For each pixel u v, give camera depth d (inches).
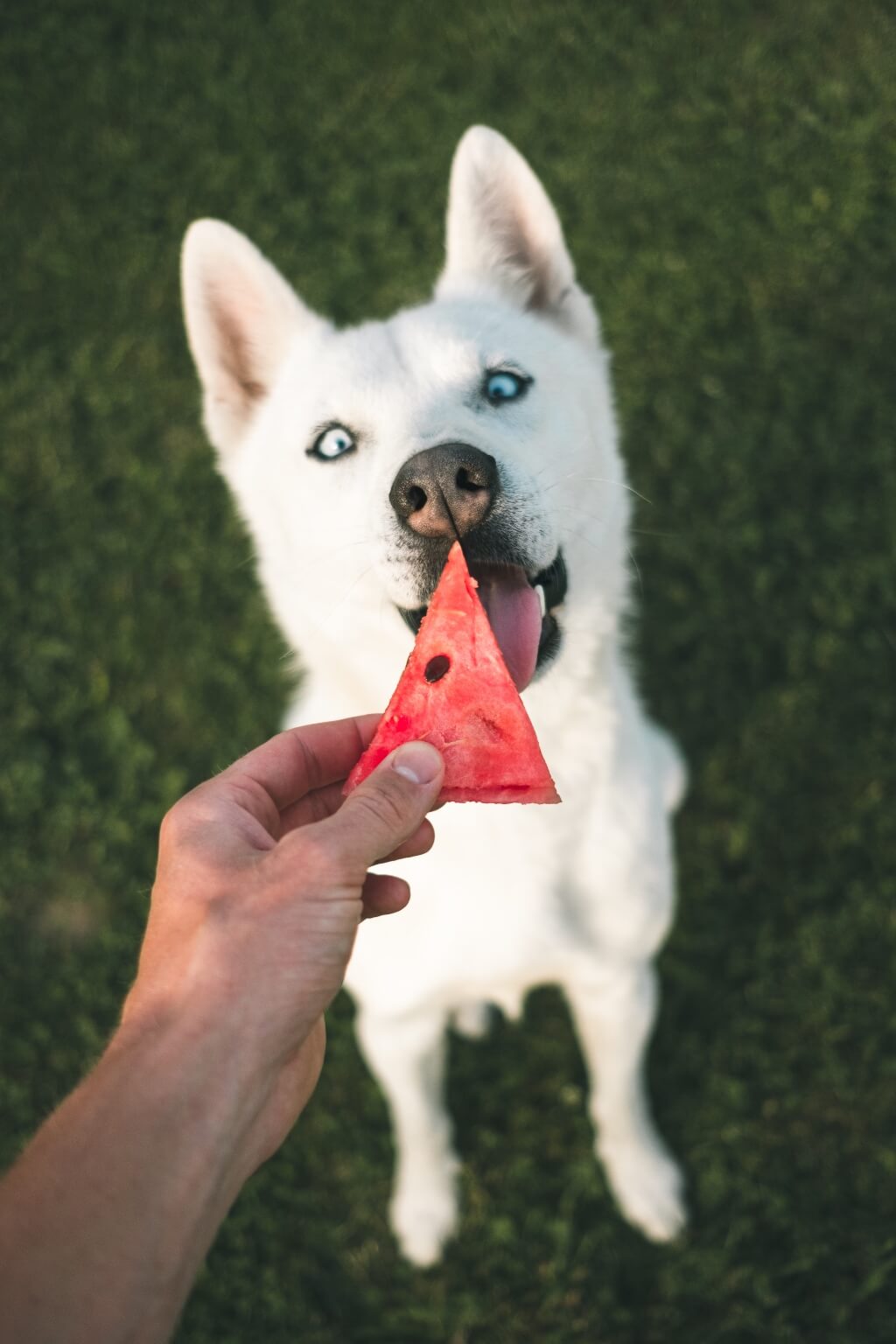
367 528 18.1
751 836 29.3
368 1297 25.2
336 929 14.6
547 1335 24.5
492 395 19.4
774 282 35.7
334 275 37.6
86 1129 13.3
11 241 39.3
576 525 19.6
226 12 41.8
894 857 28.3
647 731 23.9
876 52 38.7
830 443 33.4
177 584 34.0
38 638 33.4
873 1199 25.1
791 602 31.9
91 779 31.5
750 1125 26.1
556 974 22.4
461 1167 26.4
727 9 39.8
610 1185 25.8
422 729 15.8
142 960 14.9
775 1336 23.9
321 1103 27.1
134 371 37.0
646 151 38.0
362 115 39.8
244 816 16.1
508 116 39.1
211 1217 13.6
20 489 35.6
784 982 27.5
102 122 40.8
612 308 35.7
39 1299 12.4
